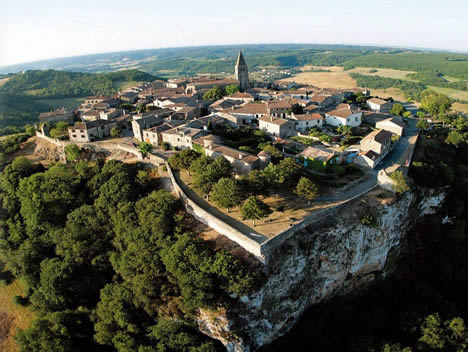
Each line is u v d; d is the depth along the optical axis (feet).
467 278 348.38
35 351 248.93
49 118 600.80
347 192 335.06
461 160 463.42
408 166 377.09
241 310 243.81
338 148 441.27
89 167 418.72
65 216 370.73
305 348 273.75
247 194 309.83
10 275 342.44
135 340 247.91
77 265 310.04
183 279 243.40
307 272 280.31
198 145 407.64
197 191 330.95
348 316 298.35
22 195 392.68
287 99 599.16
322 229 285.84
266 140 453.17
